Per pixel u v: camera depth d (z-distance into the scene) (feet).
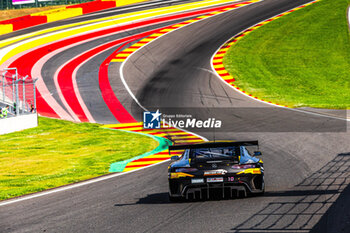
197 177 112.37
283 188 126.00
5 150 265.54
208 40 613.93
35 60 563.48
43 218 109.91
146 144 266.16
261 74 510.17
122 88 467.11
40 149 265.54
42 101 434.71
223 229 90.12
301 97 436.76
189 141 264.72
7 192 152.15
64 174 186.09
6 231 99.66
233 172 111.86
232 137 262.26
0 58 572.92
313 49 580.71
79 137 303.48
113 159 220.84
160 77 496.64
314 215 95.50
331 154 181.27
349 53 565.53
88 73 518.37
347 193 113.70
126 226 97.76
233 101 406.21
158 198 125.80
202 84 468.75
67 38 648.38
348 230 84.53
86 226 99.76
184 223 96.73
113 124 350.43
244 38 616.80
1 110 331.77
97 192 140.87
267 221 93.35
